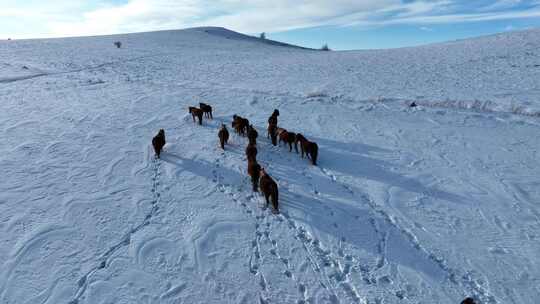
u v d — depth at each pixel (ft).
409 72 95.66
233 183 35.27
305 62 126.31
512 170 38.65
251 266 24.56
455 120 54.34
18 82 77.61
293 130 50.24
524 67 87.92
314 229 28.58
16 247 24.85
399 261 25.46
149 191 33.04
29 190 32.07
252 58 142.82
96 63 109.50
